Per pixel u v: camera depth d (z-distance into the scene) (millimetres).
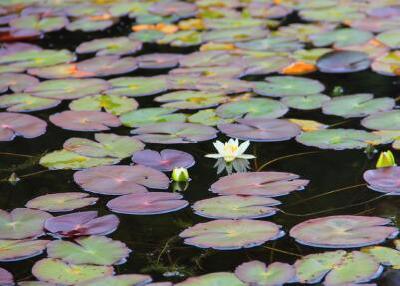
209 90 5117
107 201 3621
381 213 3457
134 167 3951
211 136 4352
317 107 4789
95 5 7500
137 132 4441
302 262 2975
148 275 2955
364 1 7309
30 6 7523
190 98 4969
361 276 2865
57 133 4500
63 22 6941
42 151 4254
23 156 4199
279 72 5512
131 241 3258
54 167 4023
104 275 2926
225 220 3363
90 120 4637
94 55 6000
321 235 3201
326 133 4352
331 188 3732
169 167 3992
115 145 4234
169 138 4324
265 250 3133
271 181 3756
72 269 2979
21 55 6008
